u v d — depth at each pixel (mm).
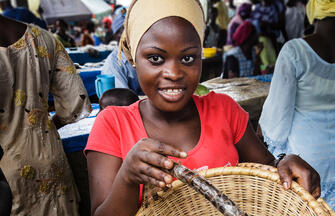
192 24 631
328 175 1362
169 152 511
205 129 821
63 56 1350
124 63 2088
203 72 3736
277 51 4043
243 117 909
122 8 2545
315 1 1228
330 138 1325
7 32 1131
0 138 1162
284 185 656
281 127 1352
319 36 1228
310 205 602
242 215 446
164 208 633
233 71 3877
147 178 525
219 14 4699
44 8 6301
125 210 614
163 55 623
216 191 477
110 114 841
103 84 1832
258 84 2418
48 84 1292
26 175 1197
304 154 1347
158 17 610
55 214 1282
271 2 4020
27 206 1215
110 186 741
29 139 1200
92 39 6789
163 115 801
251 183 699
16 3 4164
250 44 3850
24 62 1166
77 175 1533
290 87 1287
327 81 1261
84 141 1469
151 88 666
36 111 1216
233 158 831
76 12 6469
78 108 1421
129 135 802
